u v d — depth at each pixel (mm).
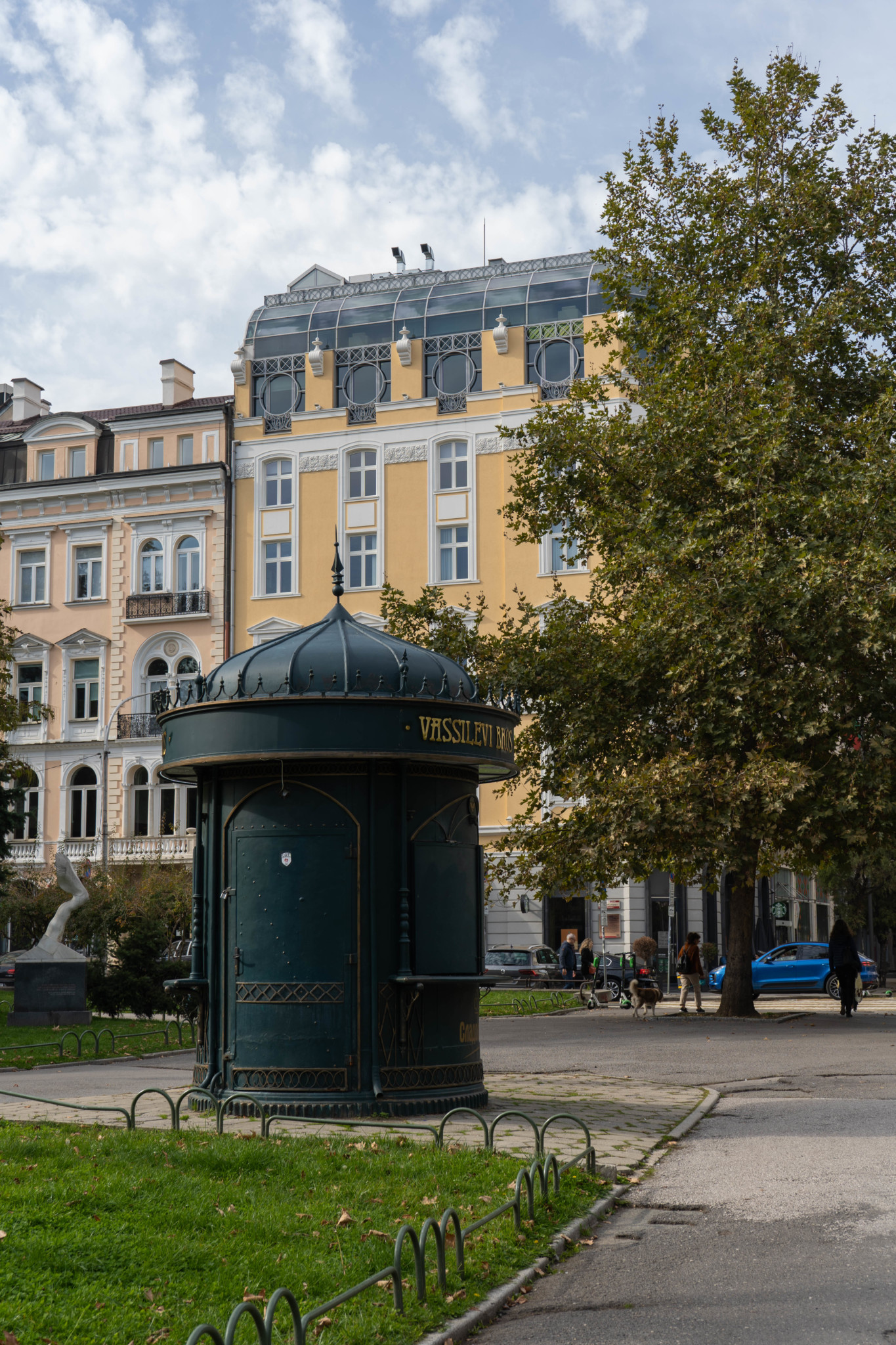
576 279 49406
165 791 52344
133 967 25922
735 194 27547
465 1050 12258
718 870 25875
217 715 11914
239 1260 6520
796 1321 5938
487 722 12344
